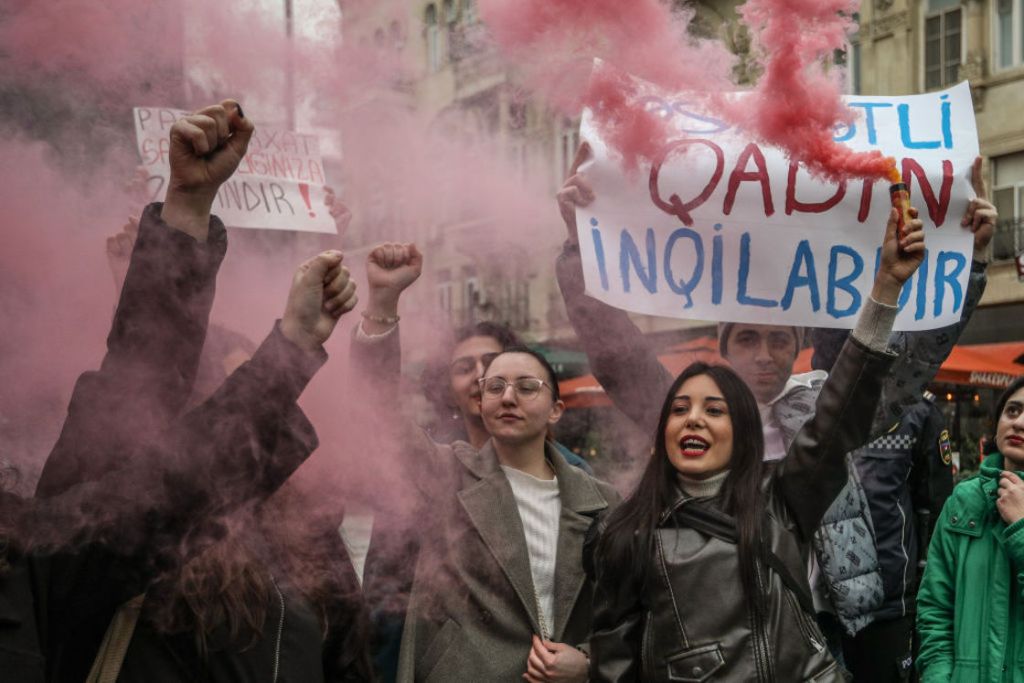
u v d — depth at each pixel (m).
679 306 2.98
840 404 2.47
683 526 2.45
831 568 3.11
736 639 2.30
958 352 11.57
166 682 1.76
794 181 3.00
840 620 3.12
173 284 1.66
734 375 2.56
